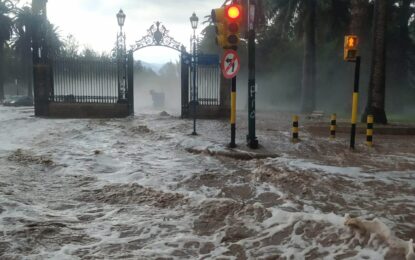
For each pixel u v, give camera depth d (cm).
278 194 686
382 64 1841
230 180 789
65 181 775
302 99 3122
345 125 1641
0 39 5394
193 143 1220
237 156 1045
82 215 578
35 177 801
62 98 2303
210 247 470
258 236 496
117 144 1238
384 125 1727
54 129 1628
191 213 587
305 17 3006
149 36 2305
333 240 465
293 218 533
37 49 2295
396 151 1170
